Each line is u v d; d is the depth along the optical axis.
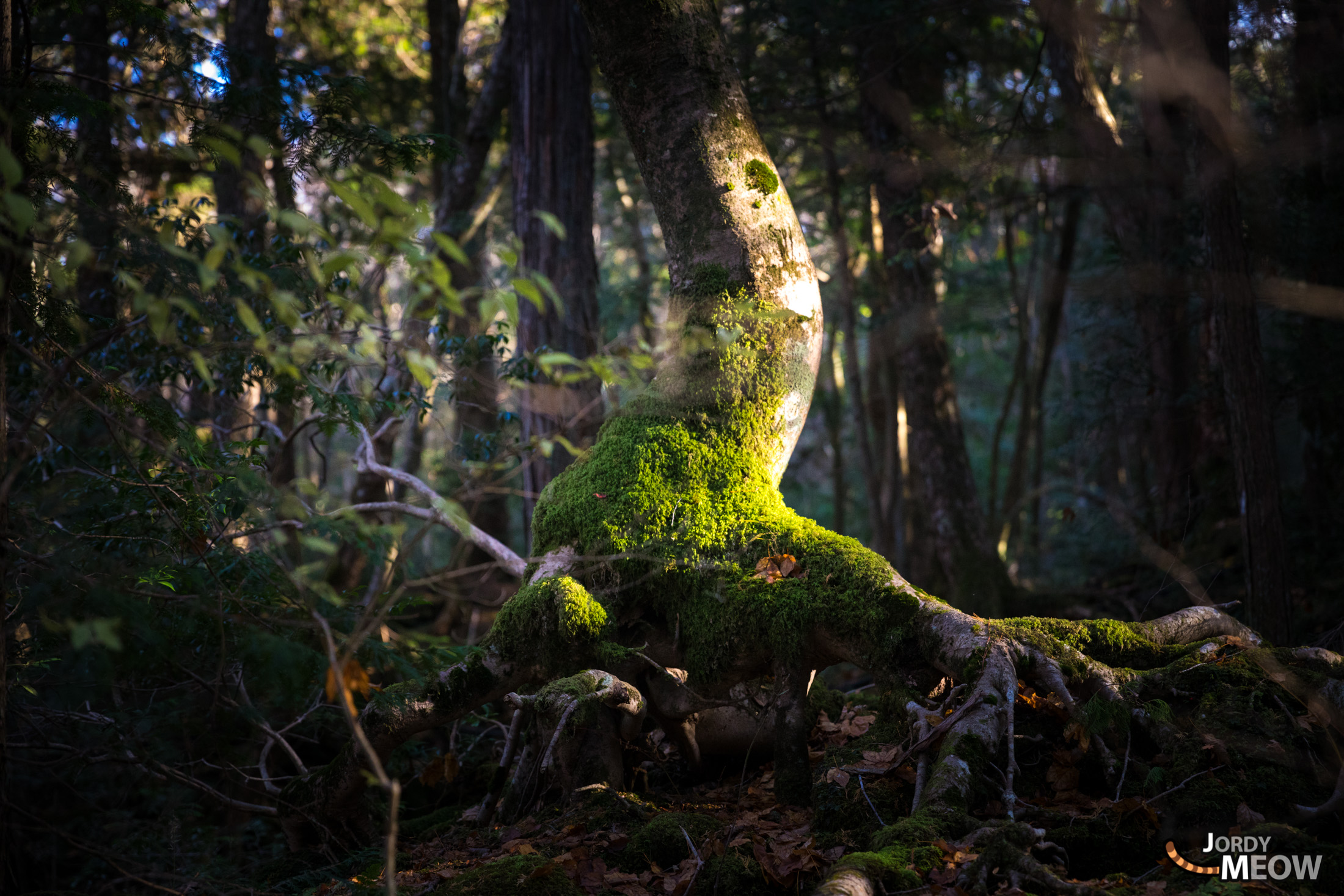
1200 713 3.59
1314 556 7.50
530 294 2.49
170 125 5.12
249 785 5.41
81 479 4.68
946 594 9.91
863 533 17.86
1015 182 10.05
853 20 9.30
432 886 3.50
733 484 4.38
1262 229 7.20
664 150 4.65
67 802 5.50
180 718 4.66
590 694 3.79
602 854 3.54
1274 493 5.41
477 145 10.91
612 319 14.58
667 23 4.57
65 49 6.01
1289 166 7.05
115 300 5.15
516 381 6.54
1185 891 2.79
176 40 4.48
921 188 9.80
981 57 11.17
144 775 5.23
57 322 3.86
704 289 4.54
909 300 10.28
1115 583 9.36
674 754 4.90
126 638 3.77
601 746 4.11
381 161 4.93
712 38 4.70
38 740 4.73
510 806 4.34
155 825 5.18
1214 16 5.93
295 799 4.56
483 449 6.29
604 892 3.24
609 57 4.68
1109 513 10.41
